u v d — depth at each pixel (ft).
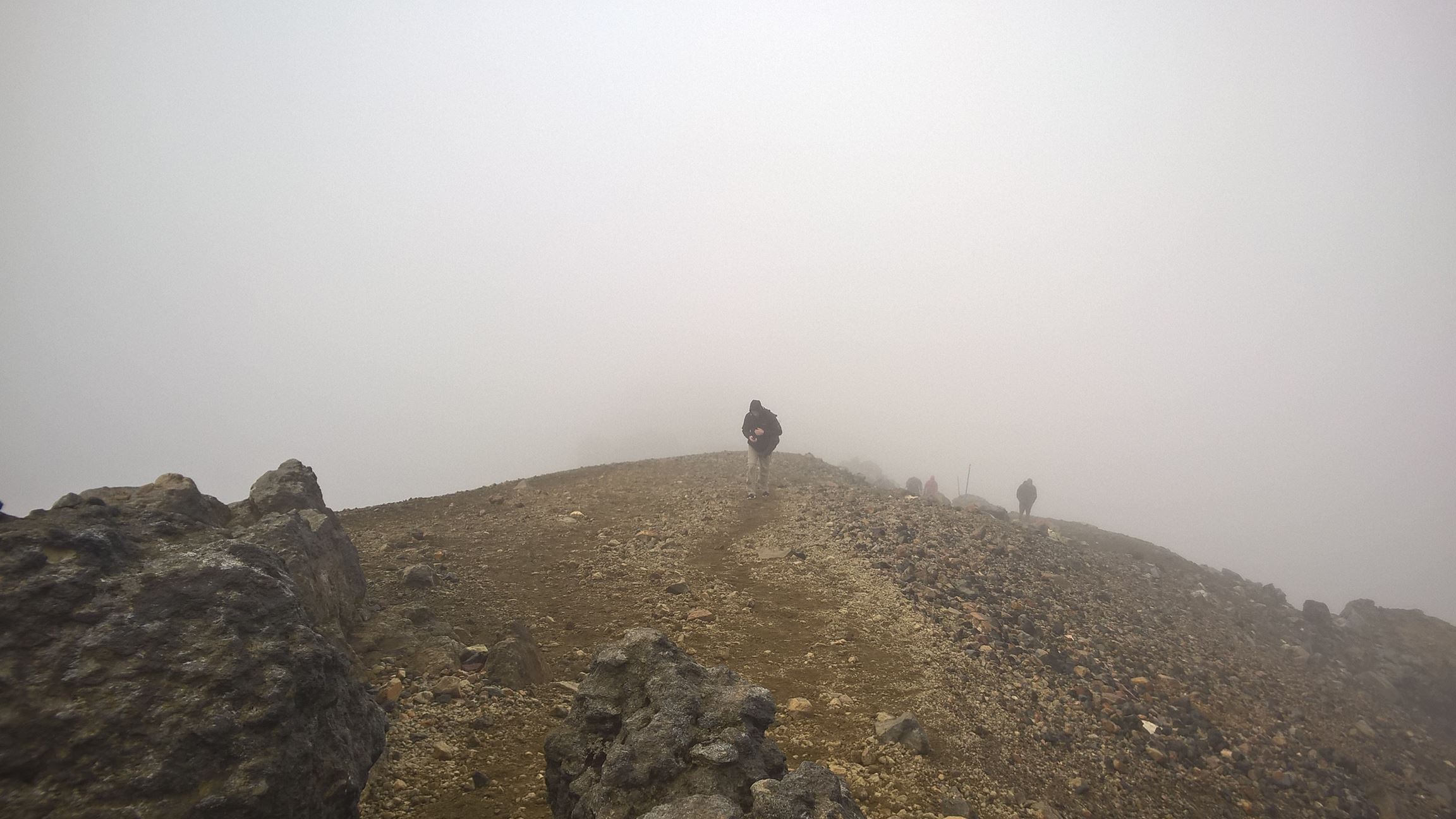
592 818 14.52
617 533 50.47
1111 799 27.37
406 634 28.50
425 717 23.13
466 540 45.62
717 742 15.23
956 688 31.55
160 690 13.53
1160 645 46.91
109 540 16.33
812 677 30.83
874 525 55.16
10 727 12.05
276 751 13.58
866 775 23.07
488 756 21.39
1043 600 46.65
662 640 18.49
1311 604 70.49
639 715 16.39
